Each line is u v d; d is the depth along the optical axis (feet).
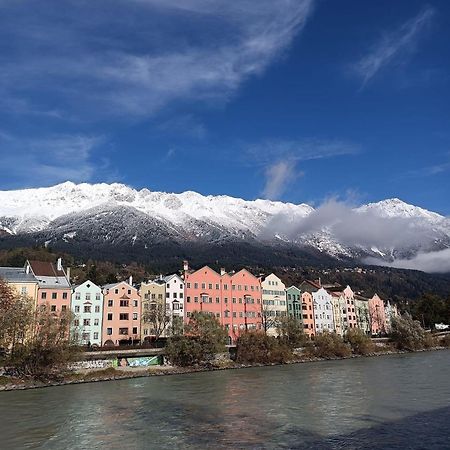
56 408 214.48
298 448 143.74
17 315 306.55
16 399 243.19
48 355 305.73
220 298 540.93
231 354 419.33
